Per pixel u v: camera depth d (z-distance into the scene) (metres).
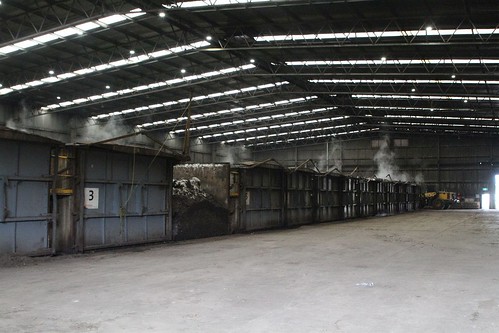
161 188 16.59
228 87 37.81
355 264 11.30
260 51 29.48
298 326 5.81
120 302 7.12
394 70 32.09
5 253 11.48
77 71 30.80
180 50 28.03
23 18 23.25
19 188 11.85
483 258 12.53
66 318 6.18
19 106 39.03
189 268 10.59
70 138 43.28
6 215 11.47
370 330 5.65
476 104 42.09
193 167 21.45
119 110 43.28
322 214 31.48
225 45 26.77
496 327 5.80
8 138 11.38
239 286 8.42
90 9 22.86
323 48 28.50
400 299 7.38
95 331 5.59
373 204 42.78
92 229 13.80
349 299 7.37
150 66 31.48
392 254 13.39
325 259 12.24
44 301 7.17
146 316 6.29
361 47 27.70
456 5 21.09
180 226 17.70
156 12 22.36
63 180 13.11
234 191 21.41
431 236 19.80
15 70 31.66
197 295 7.64
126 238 14.99
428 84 36.12
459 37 24.69
